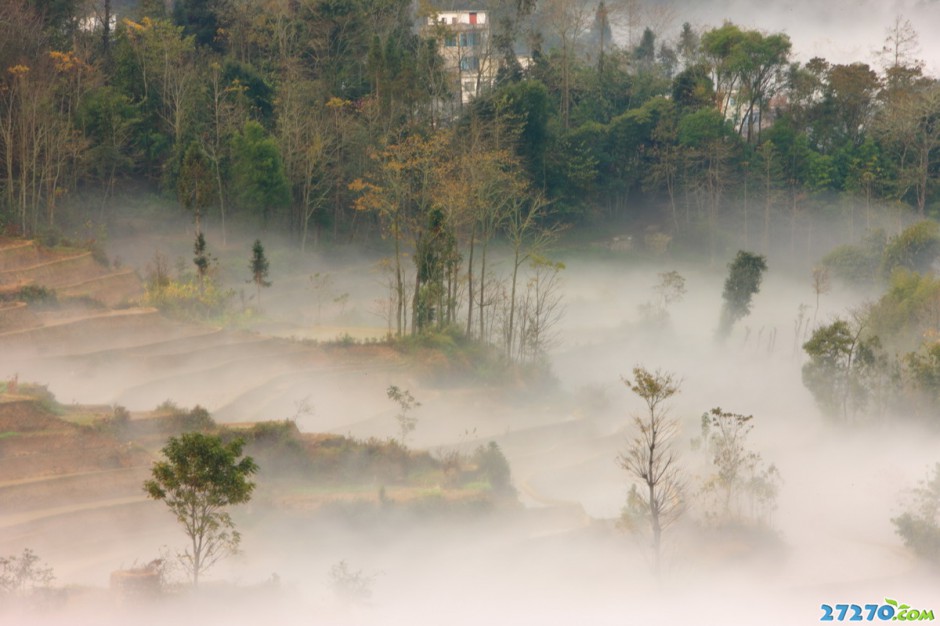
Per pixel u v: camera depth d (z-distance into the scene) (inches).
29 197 4928.6
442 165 5024.6
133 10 7121.1
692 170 7165.4
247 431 3129.9
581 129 7066.9
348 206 6097.4
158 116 5826.8
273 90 6299.2
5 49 5191.9
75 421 2915.8
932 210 6973.4
